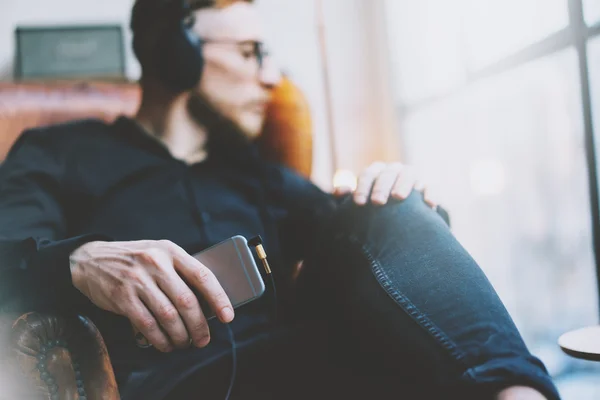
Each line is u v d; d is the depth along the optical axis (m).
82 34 1.89
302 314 0.81
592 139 1.30
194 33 1.10
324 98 2.34
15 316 0.54
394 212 0.71
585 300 1.50
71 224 0.87
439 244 0.66
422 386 0.59
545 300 1.68
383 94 2.44
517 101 1.71
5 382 0.51
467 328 0.57
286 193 1.00
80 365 0.55
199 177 0.95
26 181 0.83
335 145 2.26
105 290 0.56
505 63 1.69
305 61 2.32
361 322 0.67
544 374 0.52
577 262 1.53
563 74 1.45
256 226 0.93
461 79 2.00
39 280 0.58
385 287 0.65
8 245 0.59
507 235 1.85
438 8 2.11
